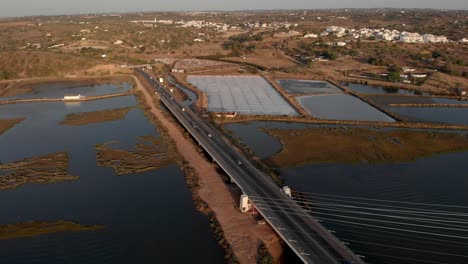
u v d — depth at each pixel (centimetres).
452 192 7731
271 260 5509
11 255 5784
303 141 10362
